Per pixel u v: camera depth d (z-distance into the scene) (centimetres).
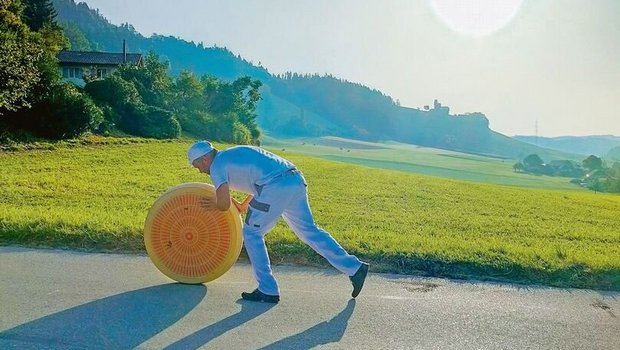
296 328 473
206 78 6297
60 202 1226
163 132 3919
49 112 2897
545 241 1016
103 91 3819
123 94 3869
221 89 6238
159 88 4988
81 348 419
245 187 546
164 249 583
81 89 3897
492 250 764
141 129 3841
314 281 608
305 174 2650
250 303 530
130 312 495
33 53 2841
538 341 466
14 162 2047
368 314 511
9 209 947
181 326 468
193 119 5062
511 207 1856
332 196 1775
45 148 2548
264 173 536
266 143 15112
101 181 1703
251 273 632
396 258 681
